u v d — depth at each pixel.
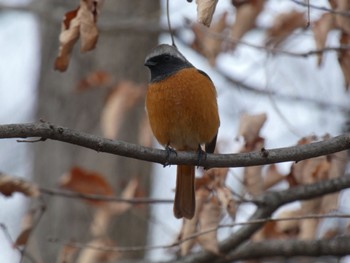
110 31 14.41
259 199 10.35
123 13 14.97
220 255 10.63
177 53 10.28
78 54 14.58
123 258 13.87
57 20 14.77
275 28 11.47
